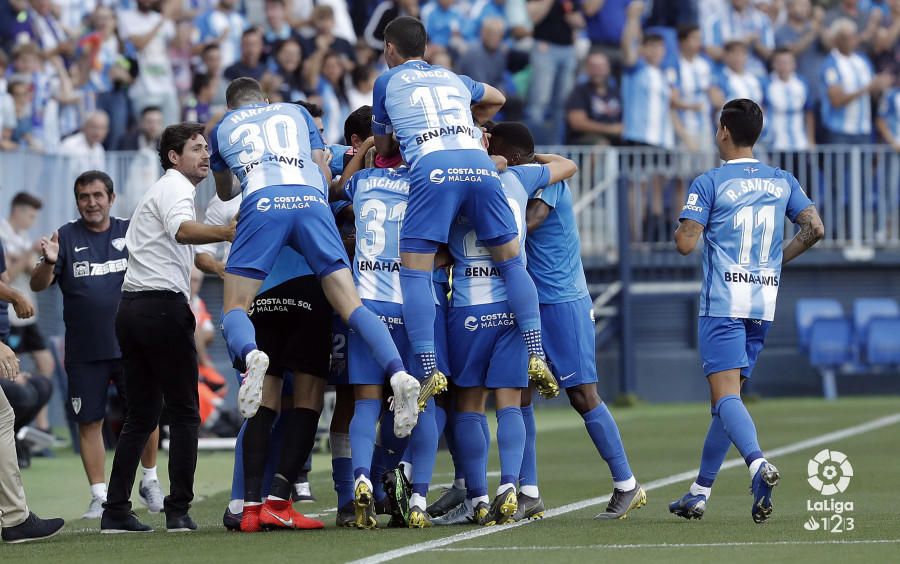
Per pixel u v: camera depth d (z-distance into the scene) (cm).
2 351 2570
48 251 3094
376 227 2694
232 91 2798
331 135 6278
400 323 2672
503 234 2661
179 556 2283
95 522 3077
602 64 6662
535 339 2652
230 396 6078
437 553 2253
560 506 3022
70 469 4228
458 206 2641
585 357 2803
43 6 6344
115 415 4516
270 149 2656
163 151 2775
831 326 6675
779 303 6875
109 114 6241
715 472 2728
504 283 2698
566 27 6869
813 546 2302
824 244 6806
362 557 2219
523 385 2695
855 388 6938
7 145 5797
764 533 2484
